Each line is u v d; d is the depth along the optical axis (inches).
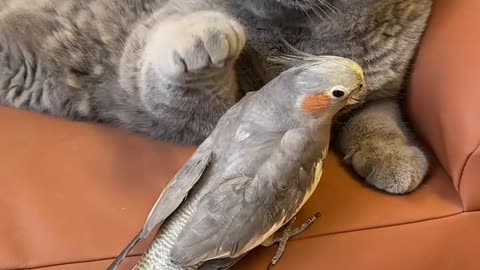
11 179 14.1
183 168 12.9
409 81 16.5
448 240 13.8
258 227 11.9
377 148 15.3
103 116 16.3
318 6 15.1
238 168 12.2
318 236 13.4
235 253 11.8
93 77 16.3
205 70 13.8
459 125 13.8
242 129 12.7
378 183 14.4
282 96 12.6
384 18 15.8
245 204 11.8
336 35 15.8
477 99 13.7
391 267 13.6
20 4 17.1
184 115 15.1
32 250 12.9
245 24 15.8
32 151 14.8
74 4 16.8
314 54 16.1
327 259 13.3
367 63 16.3
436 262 13.9
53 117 16.3
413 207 14.0
